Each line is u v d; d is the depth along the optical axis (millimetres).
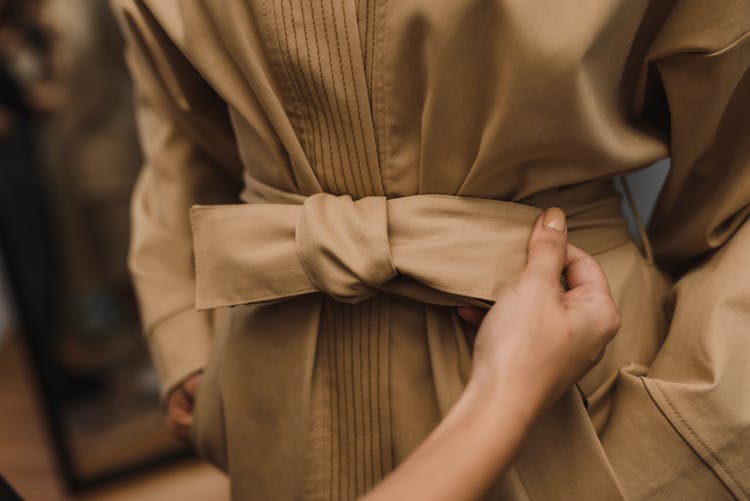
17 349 2334
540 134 417
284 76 459
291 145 476
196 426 634
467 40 396
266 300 495
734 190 479
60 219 1602
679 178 502
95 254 1671
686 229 523
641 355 500
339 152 473
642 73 455
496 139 422
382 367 500
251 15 449
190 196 691
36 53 1474
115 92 1552
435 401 496
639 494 462
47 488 1631
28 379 2135
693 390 444
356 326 502
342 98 447
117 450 1660
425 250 445
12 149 1527
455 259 443
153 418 1728
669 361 477
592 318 394
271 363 538
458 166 453
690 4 409
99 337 1727
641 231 541
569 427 459
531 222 462
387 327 494
